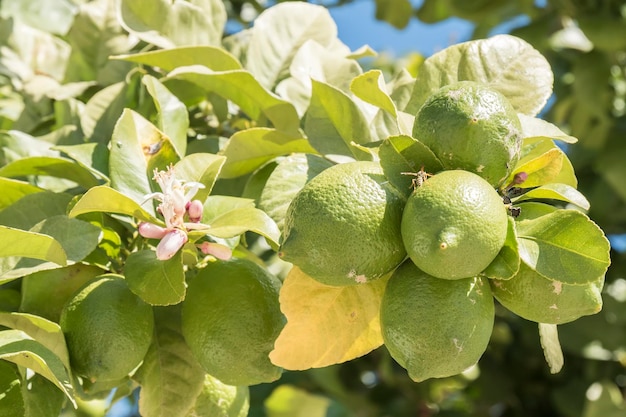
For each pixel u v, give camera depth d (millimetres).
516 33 1508
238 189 914
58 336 753
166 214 763
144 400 805
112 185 812
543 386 1619
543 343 778
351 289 763
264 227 764
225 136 991
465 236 695
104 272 812
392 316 728
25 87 1043
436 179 714
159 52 902
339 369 1584
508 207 739
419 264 708
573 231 720
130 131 832
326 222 715
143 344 770
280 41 997
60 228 780
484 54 858
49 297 799
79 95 1049
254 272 787
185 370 804
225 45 1039
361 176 728
